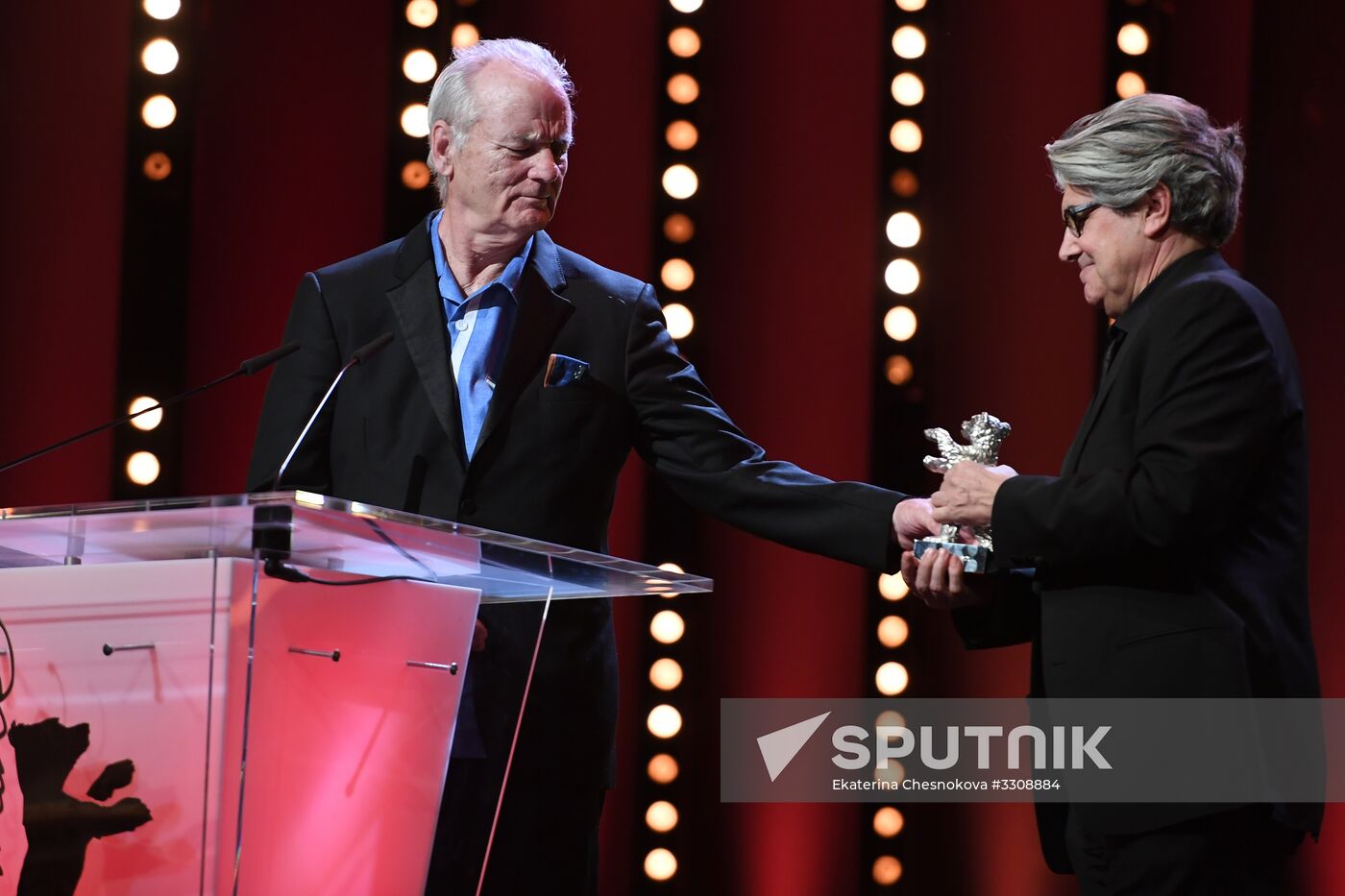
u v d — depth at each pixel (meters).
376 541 5.68
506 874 7.73
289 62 14.56
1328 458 13.91
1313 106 14.16
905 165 13.82
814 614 14.12
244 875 5.42
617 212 14.69
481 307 8.84
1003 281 14.48
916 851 13.59
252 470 8.57
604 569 6.38
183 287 13.54
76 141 14.32
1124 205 7.33
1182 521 6.58
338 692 5.81
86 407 14.09
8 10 14.37
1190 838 6.61
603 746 8.17
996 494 7.31
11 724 5.75
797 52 14.79
